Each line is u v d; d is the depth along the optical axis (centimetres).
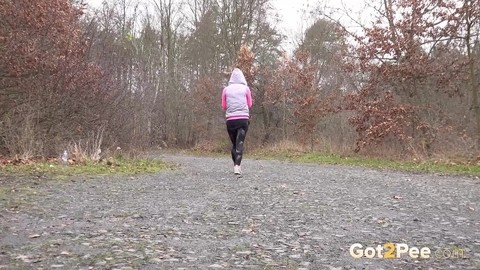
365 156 1738
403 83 1688
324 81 2711
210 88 3306
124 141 1403
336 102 2323
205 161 1756
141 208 525
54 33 1256
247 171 1090
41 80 1223
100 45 1567
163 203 563
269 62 3288
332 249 359
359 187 769
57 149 1195
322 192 690
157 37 3653
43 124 1234
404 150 1625
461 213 524
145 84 1695
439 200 627
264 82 3014
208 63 3594
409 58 1625
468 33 1528
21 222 435
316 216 495
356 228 438
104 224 436
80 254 331
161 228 425
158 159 1480
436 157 1445
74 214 480
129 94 1514
